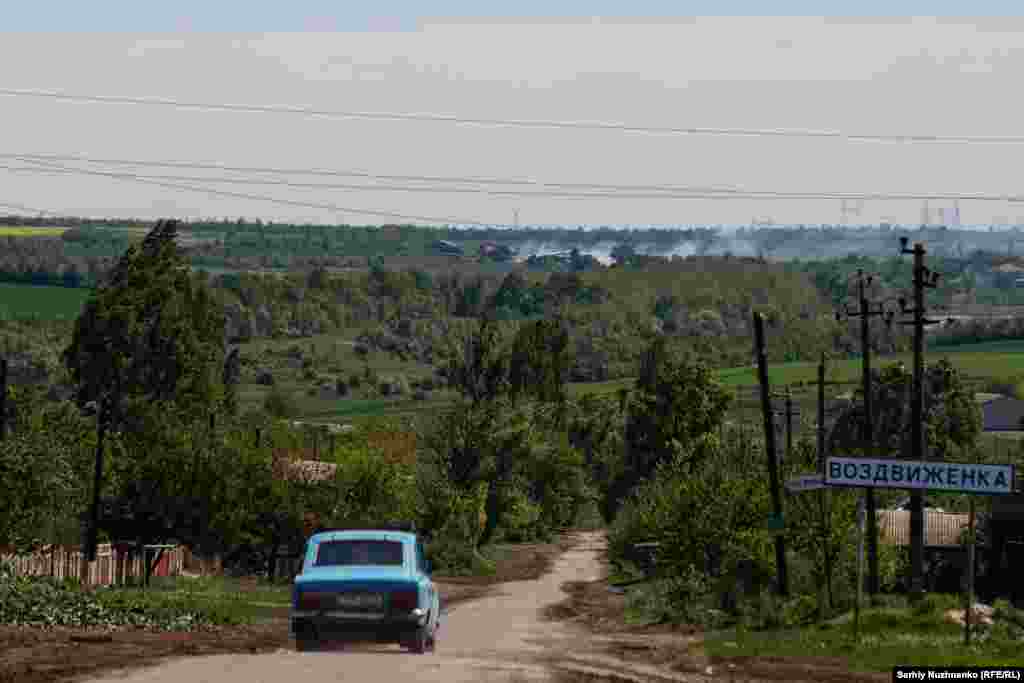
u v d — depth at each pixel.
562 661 46.62
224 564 137.25
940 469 65.44
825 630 71.56
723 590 100.50
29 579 64.31
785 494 102.69
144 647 45.25
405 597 44.78
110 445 136.62
